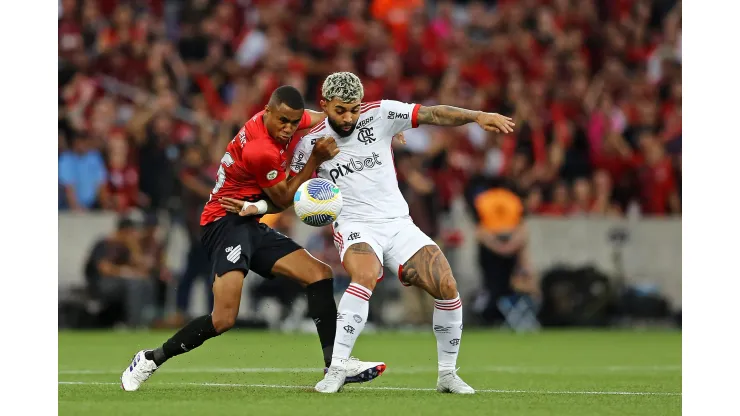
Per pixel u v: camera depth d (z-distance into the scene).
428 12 82.00
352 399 22.72
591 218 62.41
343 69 67.69
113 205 58.31
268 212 25.73
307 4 74.25
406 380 30.06
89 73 64.00
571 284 60.22
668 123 72.19
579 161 67.94
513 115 67.50
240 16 71.56
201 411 20.31
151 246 55.34
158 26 69.50
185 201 55.06
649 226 63.22
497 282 60.06
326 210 24.36
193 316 56.06
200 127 60.53
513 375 32.72
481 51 74.06
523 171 64.56
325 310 25.52
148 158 59.00
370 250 24.47
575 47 76.75
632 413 21.17
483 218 59.81
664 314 61.91
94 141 59.28
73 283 55.56
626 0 80.12
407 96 68.31
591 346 47.72
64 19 66.06
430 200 57.81
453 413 20.39
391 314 58.56
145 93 64.06
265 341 48.53
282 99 24.20
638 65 78.38
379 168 25.27
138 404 21.61
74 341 46.88
